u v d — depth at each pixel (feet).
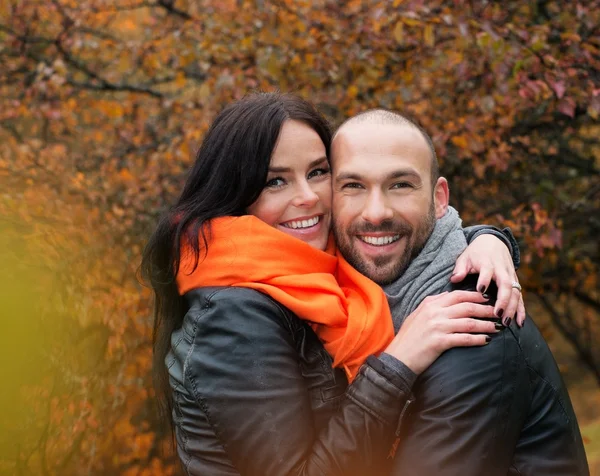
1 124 18.84
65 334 9.37
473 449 5.21
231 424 5.46
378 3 15.51
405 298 6.22
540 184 19.03
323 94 16.53
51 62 18.94
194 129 17.07
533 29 15.57
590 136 20.94
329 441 5.24
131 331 16.06
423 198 6.31
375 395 5.28
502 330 5.55
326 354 5.98
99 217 17.04
